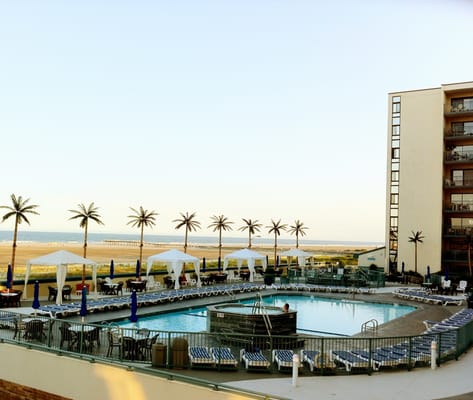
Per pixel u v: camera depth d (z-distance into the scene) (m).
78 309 20.66
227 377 11.23
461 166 44.25
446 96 44.91
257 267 45.72
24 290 24.70
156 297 24.95
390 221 45.78
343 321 22.83
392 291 33.09
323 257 67.38
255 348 12.73
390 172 46.12
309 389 10.25
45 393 12.62
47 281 27.48
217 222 55.41
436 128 44.28
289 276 36.78
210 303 25.83
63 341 13.05
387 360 11.89
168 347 11.93
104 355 12.37
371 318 23.69
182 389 10.34
